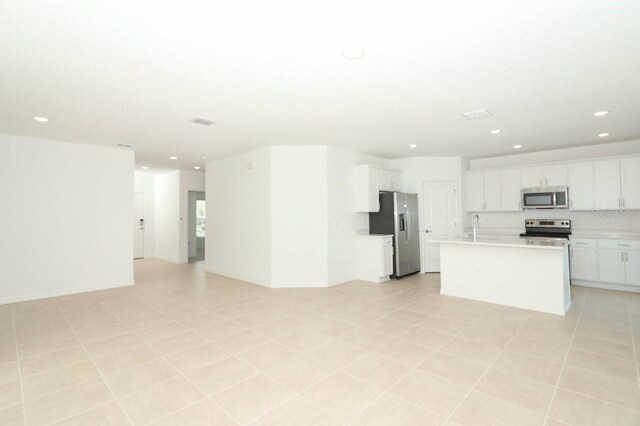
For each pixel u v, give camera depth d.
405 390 2.31
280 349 3.01
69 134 4.70
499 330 3.43
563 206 5.64
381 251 5.73
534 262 4.12
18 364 2.73
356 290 5.23
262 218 5.67
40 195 4.94
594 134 4.87
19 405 2.15
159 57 2.44
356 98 3.32
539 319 3.76
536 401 2.16
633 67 2.65
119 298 4.87
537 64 2.60
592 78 2.87
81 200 5.31
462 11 1.91
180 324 3.71
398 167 6.91
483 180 6.60
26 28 2.04
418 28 2.08
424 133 4.75
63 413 2.06
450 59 2.50
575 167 5.59
